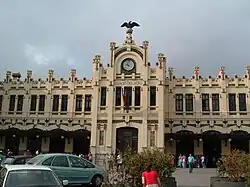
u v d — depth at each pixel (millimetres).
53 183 12344
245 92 46531
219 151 46031
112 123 44969
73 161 21094
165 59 48156
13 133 49188
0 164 24359
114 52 47312
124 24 48281
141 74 46188
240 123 45625
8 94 50969
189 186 24031
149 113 44750
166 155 20062
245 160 20656
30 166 12969
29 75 51156
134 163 18109
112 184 17422
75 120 48656
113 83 46250
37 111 49719
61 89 50156
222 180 21047
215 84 47438
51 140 49969
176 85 48031
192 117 46594
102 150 44312
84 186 21375
